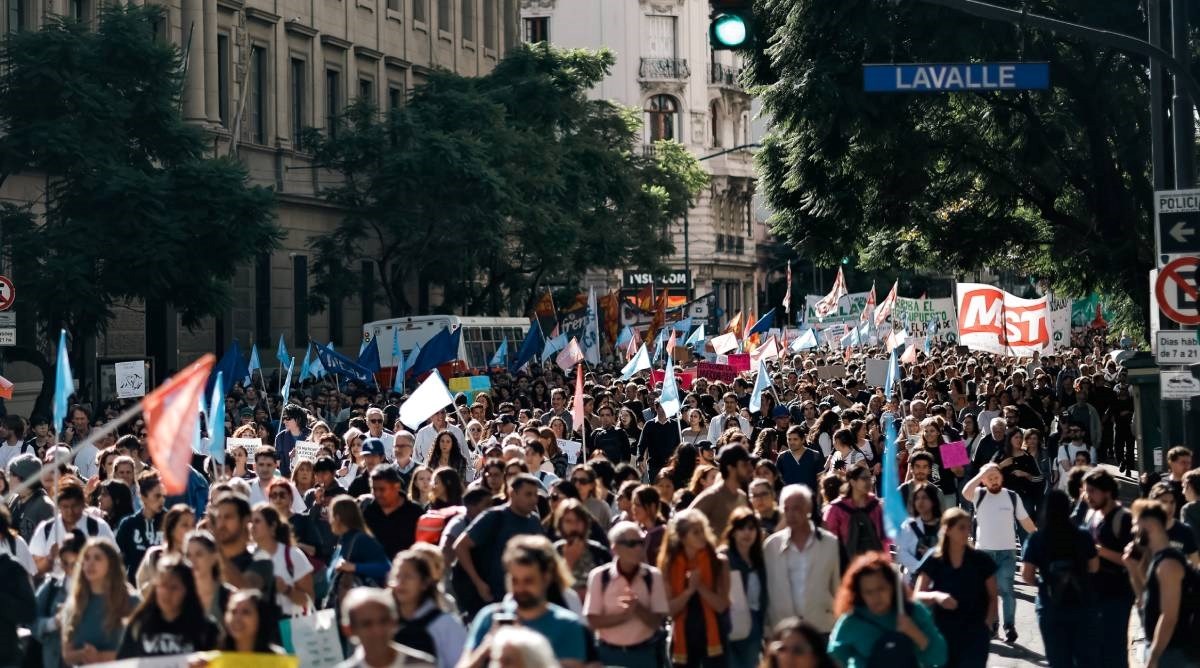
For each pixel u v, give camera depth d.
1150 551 15.29
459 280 70.94
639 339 69.31
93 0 55.62
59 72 43.56
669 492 20.16
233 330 65.69
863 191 44.94
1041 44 42.19
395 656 10.30
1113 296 48.69
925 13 40.84
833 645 13.01
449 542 16.95
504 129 68.81
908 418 29.45
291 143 70.75
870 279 140.25
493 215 66.62
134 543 18.23
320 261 68.88
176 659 10.91
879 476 26.41
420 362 47.78
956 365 49.78
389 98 81.19
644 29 138.88
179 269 45.81
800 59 42.62
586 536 15.46
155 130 46.28
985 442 27.95
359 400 43.19
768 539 15.54
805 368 52.66
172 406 12.09
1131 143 43.56
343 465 27.47
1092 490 16.72
